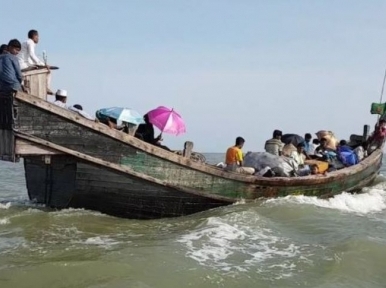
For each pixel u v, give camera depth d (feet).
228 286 22.29
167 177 37.81
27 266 24.32
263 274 24.18
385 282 24.44
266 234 32.35
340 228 35.40
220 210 39.65
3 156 34.53
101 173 36.86
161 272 23.58
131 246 28.60
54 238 31.12
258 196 42.88
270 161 46.29
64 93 36.50
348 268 25.68
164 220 38.50
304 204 42.01
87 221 36.47
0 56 33.45
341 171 50.90
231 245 29.43
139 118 37.68
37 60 36.01
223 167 45.03
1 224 35.09
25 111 33.83
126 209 38.32
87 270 23.53
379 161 63.10
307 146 58.18
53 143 34.71
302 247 29.53
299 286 22.66
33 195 43.83
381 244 30.35
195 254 27.17
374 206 49.06
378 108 66.74
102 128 35.47
